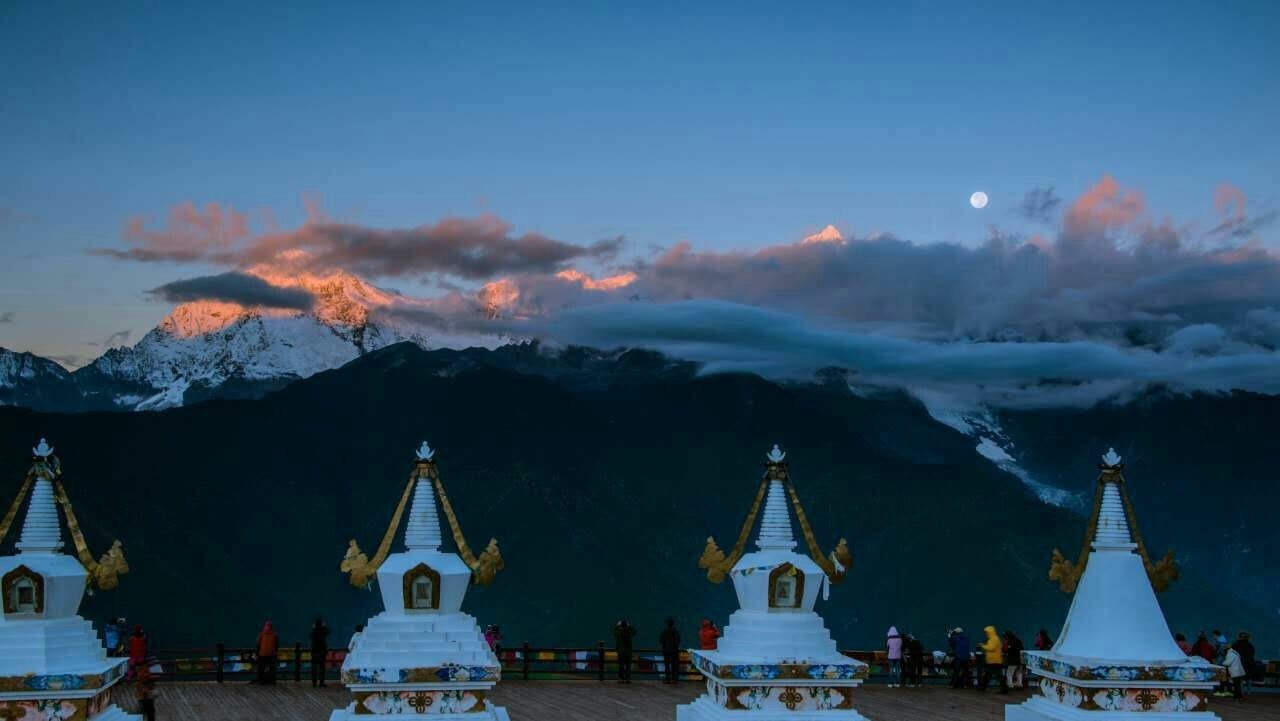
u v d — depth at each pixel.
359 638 28.44
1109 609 27.00
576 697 36.59
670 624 40.38
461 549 26.75
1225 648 39.56
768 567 26.89
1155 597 27.30
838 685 26.33
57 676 23.23
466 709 25.08
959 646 40.09
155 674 28.45
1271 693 38.75
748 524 28.12
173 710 32.97
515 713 33.28
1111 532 27.64
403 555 26.03
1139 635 26.62
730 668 25.98
